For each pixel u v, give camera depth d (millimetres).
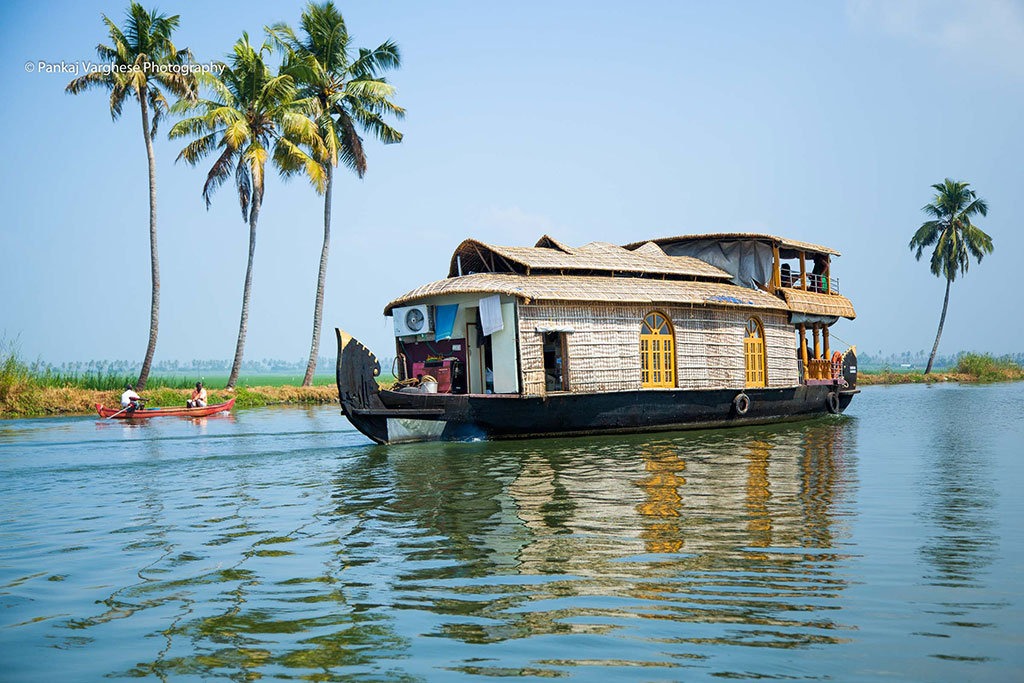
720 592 6246
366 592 6379
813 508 9477
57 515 9656
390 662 5020
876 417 23484
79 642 5418
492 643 5285
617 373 17594
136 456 15164
